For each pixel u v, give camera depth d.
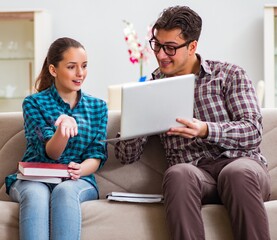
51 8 6.25
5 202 2.54
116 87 4.27
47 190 2.50
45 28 6.07
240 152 2.56
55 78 2.72
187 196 2.31
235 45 6.07
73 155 2.68
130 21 6.15
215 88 2.62
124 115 2.37
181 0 6.09
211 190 2.47
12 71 6.25
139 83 2.37
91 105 2.76
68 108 2.70
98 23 6.19
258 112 2.56
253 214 2.29
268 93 5.84
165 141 2.70
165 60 2.57
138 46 4.88
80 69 2.67
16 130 2.89
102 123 2.74
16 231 2.47
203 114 2.60
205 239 2.37
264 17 5.79
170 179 2.34
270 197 2.76
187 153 2.62
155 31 2.77
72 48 2.66
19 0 6.28
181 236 2.28
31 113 2.67
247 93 2.59
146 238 2.43
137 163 2.81
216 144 2.54
